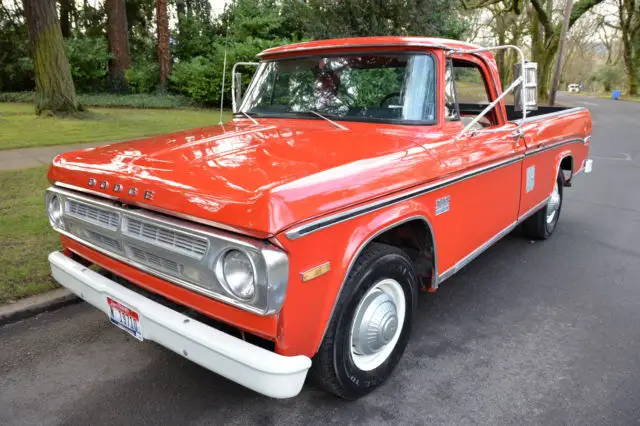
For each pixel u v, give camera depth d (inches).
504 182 154.4
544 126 181.2
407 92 126.6
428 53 127.3
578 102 1553.9
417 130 123.4
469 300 165.2
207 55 893.8
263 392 83.5
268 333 86.4
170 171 98.0
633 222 257.0
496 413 109.0
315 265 88.2
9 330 141.8
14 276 163.3
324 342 97.3
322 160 99.1
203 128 145.5
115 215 102.4
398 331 117.7
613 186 343.9
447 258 129.9
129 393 115.3
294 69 147.1
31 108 692.1
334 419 106.9
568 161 224.1
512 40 1573.6
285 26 855.7
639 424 105.7
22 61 884.0
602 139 609.3
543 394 115.6
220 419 106.7
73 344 135.6
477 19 1448.1
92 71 876.0
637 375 123.3
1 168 320.5
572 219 262.7
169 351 133.0
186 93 877.8
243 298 83.4
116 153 115.3
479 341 139.3
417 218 112.5
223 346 85.0
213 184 89.1
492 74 151.5
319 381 103.7
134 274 104.7
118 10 916.0
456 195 127.4
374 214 99.7
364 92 133.0
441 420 106.7
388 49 131.3
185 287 92.9
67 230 120.5
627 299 166.7
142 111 735.7
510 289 174.1
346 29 565.0
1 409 109.3
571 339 140.7
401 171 105.7
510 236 232.5
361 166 98.7
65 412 108.6
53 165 122.6
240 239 82.0
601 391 116.9
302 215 83.1
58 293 156.3
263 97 152.7
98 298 108.1
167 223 90.9
